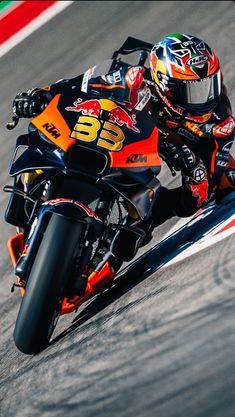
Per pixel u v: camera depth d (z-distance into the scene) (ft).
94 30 106.83
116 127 56.18
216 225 63.62
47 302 50.75
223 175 66.28
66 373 50.47
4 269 70.79
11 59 103.14
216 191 67.31
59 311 52.85
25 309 51.24
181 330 48.80
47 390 49.60
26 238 59.88
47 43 105.29
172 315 50.83
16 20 110.73
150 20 107.86
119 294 61.36
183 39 59.21
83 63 100.07
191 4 109.81
